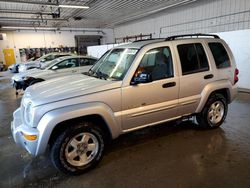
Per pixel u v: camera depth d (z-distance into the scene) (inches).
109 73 117.3
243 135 136.5
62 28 828.0
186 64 122.9
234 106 201.3
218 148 120.0
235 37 276.2
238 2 388.8
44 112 88.7
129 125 108.3
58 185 92.6
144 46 111.7
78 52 863.1
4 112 211.2
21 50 775.7
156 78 112.1
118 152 119.1
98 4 469.4
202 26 474.3
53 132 93.4
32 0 406.9
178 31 547.8
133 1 444.8
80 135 97.6
